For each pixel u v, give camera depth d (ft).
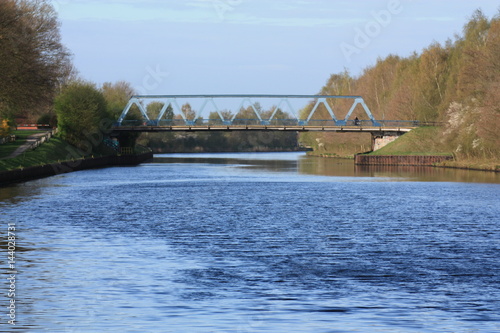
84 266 132.26
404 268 132.67
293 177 428.97
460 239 167.84
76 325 95.55
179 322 96.94
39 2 376.07
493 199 274.98
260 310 102.83
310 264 136.26
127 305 105.19
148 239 165.78
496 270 130.93
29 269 129.08
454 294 112.47
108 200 264.52
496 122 441.68
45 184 345.92
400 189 327.06
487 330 93.91
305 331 93.04
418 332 92.99
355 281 121.49
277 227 188.24
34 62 343.87
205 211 227.81
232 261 138.82
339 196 288.51
